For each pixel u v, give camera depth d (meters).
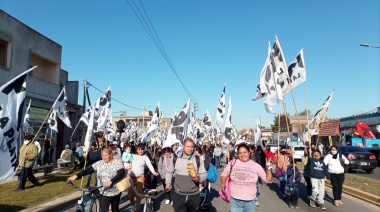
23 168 10.97
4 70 16.97
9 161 6.24
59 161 16.12
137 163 8.04
